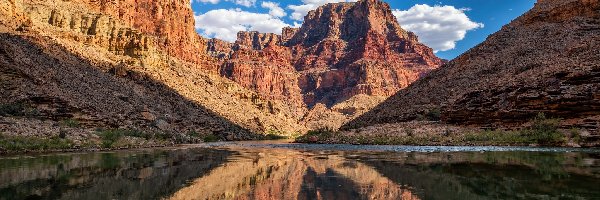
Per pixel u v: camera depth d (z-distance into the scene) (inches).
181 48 7145.7
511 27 4077.3
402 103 3890.3
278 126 6737.2
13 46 2960.1
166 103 4288.9
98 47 4559.5
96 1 5511.8
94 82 3503.9
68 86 3014.3
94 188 693.9
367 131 3080.7
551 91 2132.1
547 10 3912.4
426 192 636.1
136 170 975.6
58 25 4333.2
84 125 2455.7
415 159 1236.5
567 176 774.5
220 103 5659.5
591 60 2237.9
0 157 1301.7
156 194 636.1
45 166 1039.0
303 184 733.3
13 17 3700.8
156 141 2588.6
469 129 2416.3
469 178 780.0
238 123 5324.8
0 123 1836.9
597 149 1560.0
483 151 1557.6
